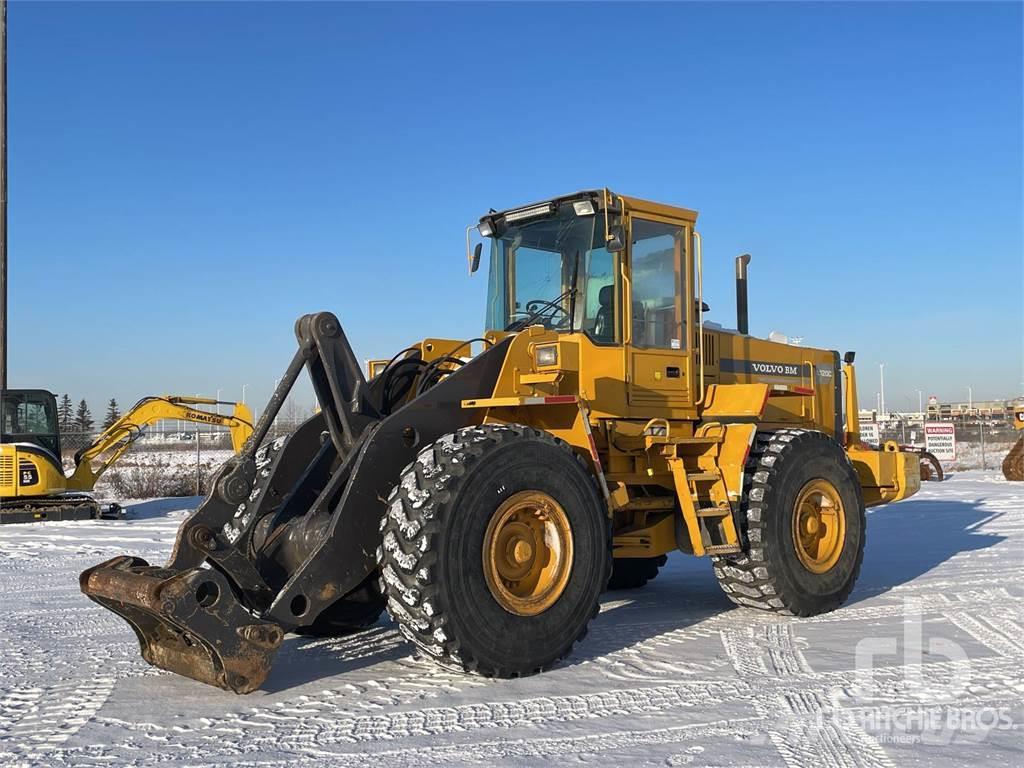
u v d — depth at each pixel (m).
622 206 6.25
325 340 5.18
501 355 5.61
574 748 3.70
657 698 4.42
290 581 4.55
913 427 34.69
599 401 6.01
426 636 4.56
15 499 15.45
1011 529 12.16
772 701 4.36
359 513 4.80
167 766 3.54
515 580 4.95
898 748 3.69
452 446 4.81
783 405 7.88
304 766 3.52
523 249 6.73
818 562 6.69
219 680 4.48
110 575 4.61
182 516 16.17
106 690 4.63
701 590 7.93
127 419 16.55
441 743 3.77
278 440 5.92
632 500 6.25
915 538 11.29
